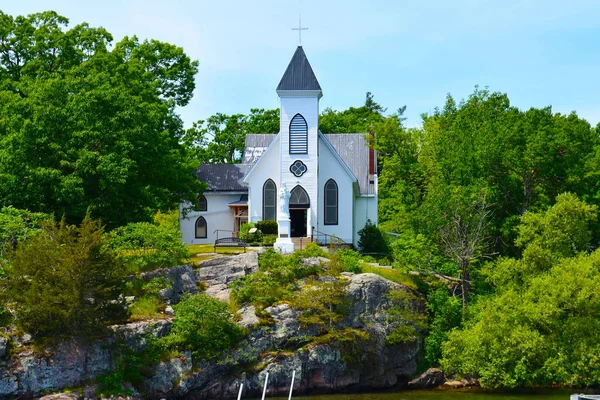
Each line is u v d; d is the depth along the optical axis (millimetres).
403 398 50375
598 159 67812
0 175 54312
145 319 48625
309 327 52719
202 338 48969
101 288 45344
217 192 79312
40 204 55281
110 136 58156
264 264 57062
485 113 70688
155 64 76812
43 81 60656
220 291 54594
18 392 42719
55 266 44781
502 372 50031
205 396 48625
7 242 48344
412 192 67750
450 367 52375
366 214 75125
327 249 63094
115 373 45312
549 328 50375
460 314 57031
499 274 55250
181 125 74750
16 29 68000
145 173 62312
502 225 65000
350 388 52938
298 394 51500
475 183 63688
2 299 44281
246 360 50094
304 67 70625
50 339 44344
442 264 61844
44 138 55375
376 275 56438
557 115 72062
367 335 52438
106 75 60969
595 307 49594
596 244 67000
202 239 79500
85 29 70625
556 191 67562
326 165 71688
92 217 56688
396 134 74688
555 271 51750
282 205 62750
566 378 48875
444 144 69188
